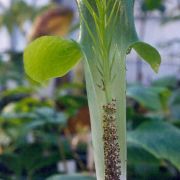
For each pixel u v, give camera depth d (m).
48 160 0.39
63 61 0.14
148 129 0.30
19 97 0.63
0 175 0.41
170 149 0.28
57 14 0.48
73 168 0.42
